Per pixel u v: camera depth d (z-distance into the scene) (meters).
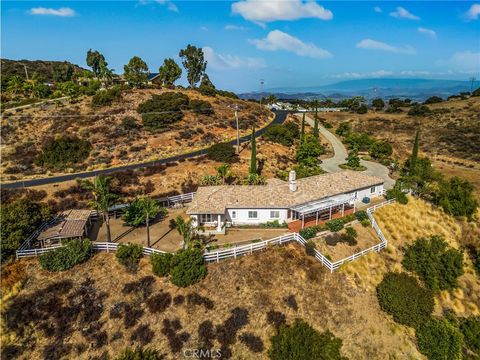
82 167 53.03
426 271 32.78
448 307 31.58
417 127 97.31
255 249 31.92
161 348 24.27
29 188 43.69
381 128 100.06
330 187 43.06
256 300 27.56
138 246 30.97
